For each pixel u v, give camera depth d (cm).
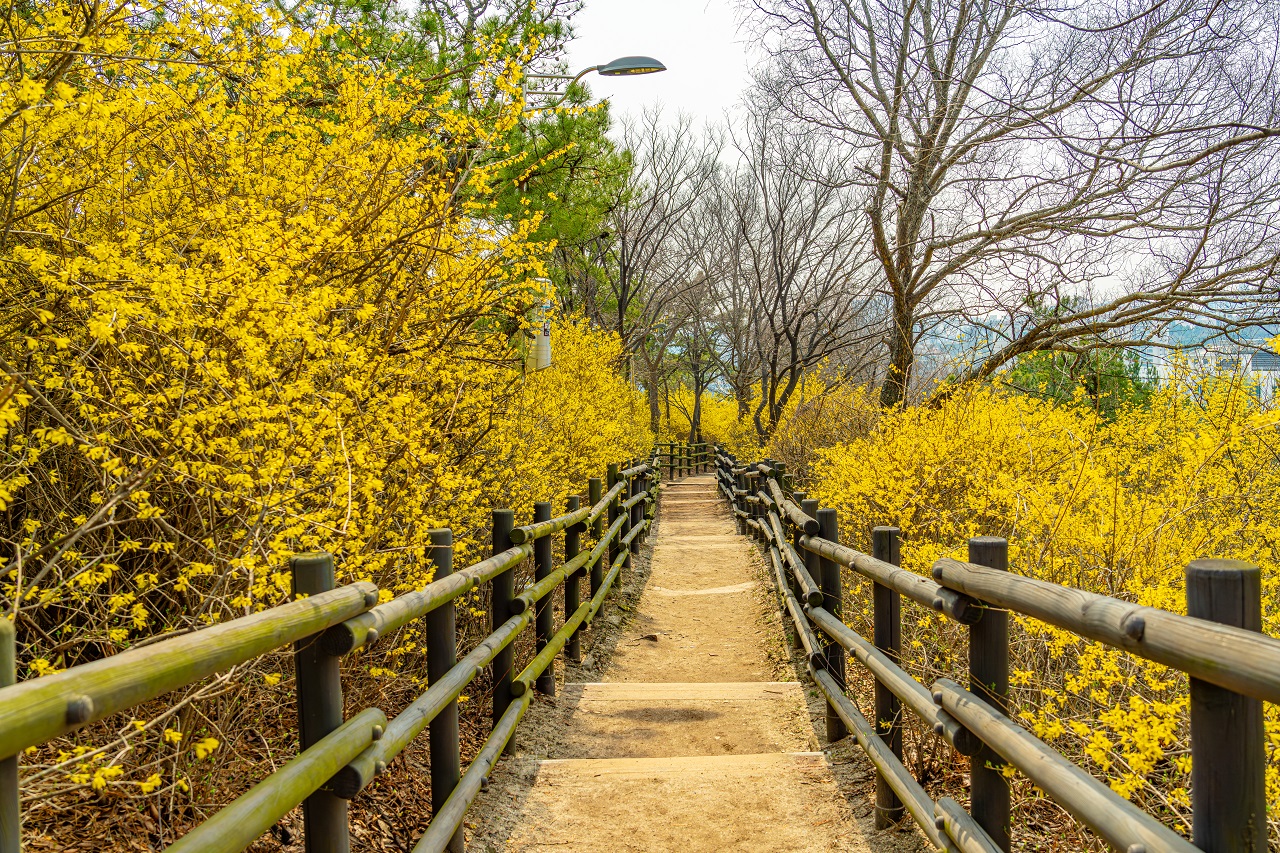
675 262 2988
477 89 486
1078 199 862
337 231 393
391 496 373
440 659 317
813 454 1280
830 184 1074
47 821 262
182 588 266
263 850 282
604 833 343
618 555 877
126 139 345
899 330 1093
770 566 945
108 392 301
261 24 364
